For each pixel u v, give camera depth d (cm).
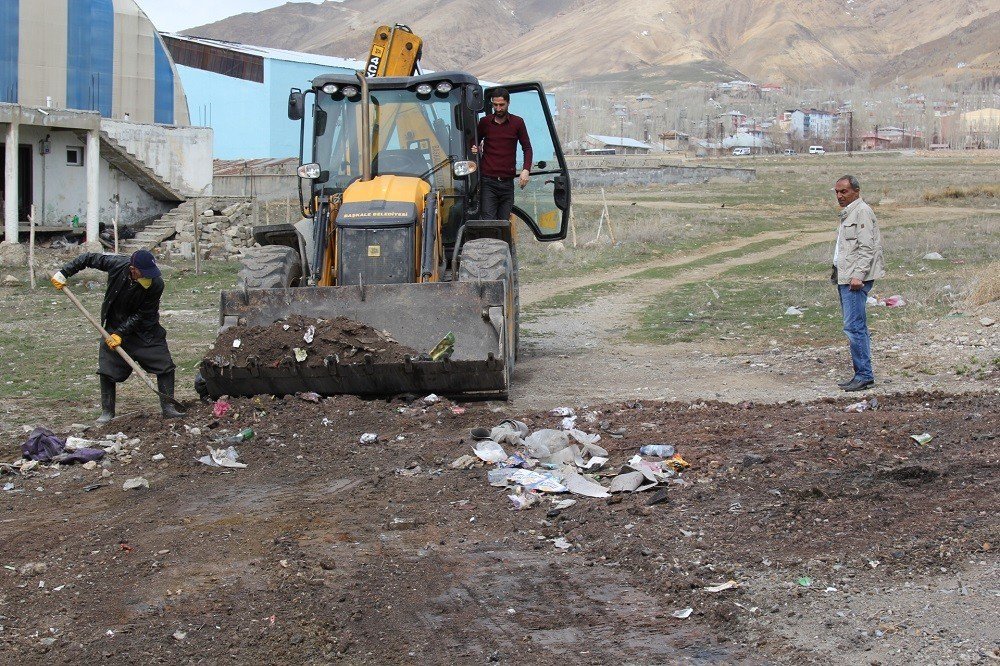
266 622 498
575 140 15725
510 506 655
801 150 16550
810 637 459
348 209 1020
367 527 635
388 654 466
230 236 2867
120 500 714
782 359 1246
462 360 916
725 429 806
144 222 3002
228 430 862
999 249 2502
